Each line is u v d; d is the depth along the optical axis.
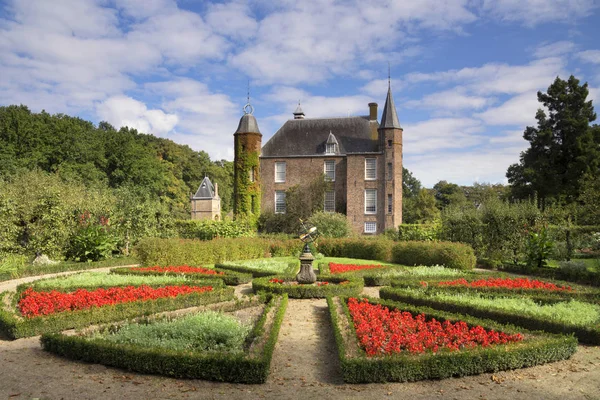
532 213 20.56
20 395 5.79
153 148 72.06
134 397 5.79
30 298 9.94
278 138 45.12
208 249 20.19
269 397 5.88
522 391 6.13
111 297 10.53
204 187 61.72
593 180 21.78
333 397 5.91
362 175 41.59
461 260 18.14
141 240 18.83
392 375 6.41
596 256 21.52
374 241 22.98
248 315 9.95
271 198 43.84
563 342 7.40
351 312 9.51
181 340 7.48
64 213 20.52
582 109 43.38
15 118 49.25
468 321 8.59
